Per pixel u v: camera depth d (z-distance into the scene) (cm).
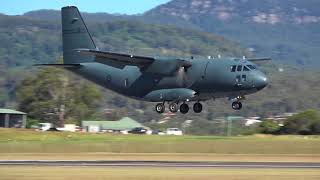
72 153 19438
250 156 18450
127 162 16350
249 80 19062
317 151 19650
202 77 19750
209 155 18838
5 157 17988
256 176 12762
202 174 13100
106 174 13075
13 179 12212
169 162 16450
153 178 12369
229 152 19700
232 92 19575
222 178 12381
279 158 17838
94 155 18775
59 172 13438
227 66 19450
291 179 12306
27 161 16650
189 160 17075
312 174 13188
